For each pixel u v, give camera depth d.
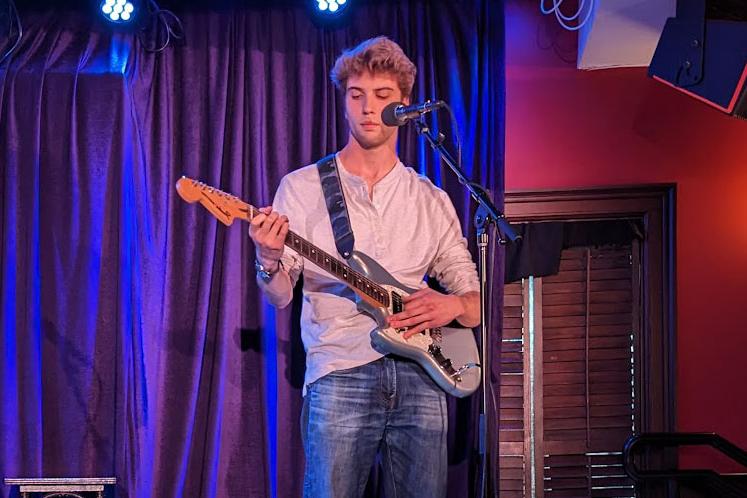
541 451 3.71
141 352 3.13
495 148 3.34
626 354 3.72
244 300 3.26
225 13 3.35
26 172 3.19
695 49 2.84
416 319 2.56
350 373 2.58
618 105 3.64
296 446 3.21
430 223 2.82
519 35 3.65
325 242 2.68
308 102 3.33
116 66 3.24
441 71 3.39
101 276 3.18
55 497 3.23
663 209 3.63
